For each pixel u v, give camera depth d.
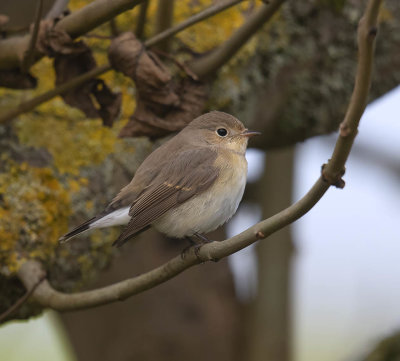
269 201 11.83
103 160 8.80
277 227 6.04
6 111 8.17
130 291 7.06
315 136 10.70
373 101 10.91
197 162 8.34
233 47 7.89
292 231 11.73
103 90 8.02
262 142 10.73
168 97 7.80
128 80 9.15
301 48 9.80
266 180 11.89
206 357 11.61
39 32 7.55
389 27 10.16
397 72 10.52
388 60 10.34
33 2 9.75
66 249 8.45
